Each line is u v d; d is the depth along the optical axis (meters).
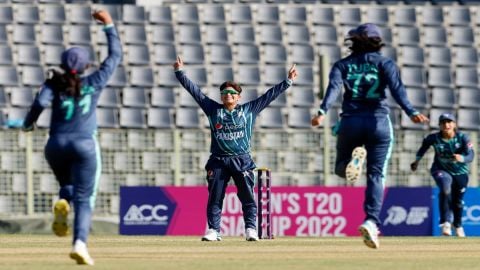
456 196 61.94
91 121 26.62
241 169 45.19
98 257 31.27
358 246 40.62
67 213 26.42
